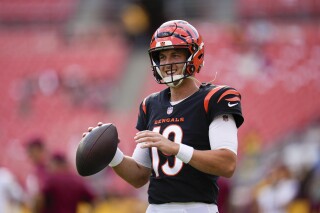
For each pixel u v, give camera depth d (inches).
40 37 2970.0
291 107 2247.8
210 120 506.3
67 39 2925.7
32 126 2444.6
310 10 2800.2
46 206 1010.1
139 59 2728.8
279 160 1831.9
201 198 503.8
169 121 517.7
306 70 2379.4
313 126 2116.1
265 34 2573.8
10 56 2819.9
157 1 3024.1
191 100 515.5
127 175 542.9
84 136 526.3
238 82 2372.0
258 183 1646.2
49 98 2532.0
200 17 3011.8
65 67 2696.9
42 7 3142.2
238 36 2568.9
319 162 1464.1
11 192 1146.0
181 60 514.9
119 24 3019.2
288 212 1312.7
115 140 526.0
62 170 1011.9
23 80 2642.7
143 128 553.3
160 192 511.2
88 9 3132.4
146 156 550.0
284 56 2458.2
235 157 494.9
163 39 512.4
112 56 2736.2
